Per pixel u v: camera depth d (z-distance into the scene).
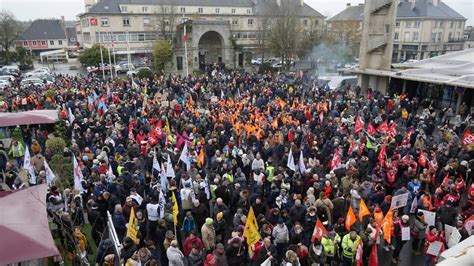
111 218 10.55
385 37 33.75
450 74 28.75
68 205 11.31
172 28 66.00
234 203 12.12
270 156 15.98
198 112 22.69
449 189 12.20
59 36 93.31
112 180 12.50
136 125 19.73
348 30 64.56
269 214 10.98
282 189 11.73
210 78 42.53
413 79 28.52
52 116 18.41
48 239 7.41
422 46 72.06
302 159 14.31
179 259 8.90
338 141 16.12
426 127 20.33
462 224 10.08
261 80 36.81
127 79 46.56
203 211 11.34
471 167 14.16
